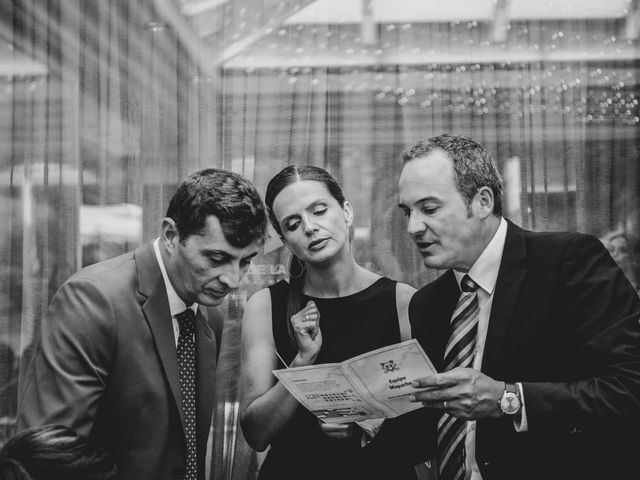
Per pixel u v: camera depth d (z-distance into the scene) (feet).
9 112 9.80
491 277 5.56
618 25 9.60
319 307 6.45
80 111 9.82
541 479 5.18
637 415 4.82
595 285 5.11
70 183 9.70
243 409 6.27
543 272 5.32
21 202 9.68
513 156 9.47
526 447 5.25
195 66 9.87
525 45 9.66
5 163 9.73
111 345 5.30
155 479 5.34
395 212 9.46
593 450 5.17
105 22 9.96
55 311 5.37
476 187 5.42
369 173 9.56
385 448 6.19
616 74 9.53
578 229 9.31
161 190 9.70
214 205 5.27
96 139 9.78
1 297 9.53
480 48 9.71
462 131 9.58
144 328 5.44
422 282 9.32
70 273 9.59
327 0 9.93
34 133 9.79
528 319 5.26
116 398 5.37
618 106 9.48
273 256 9.11
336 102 9.72
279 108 9.75
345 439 6.09
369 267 9.38
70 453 3.51
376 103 9.69
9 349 9.46
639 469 5.02
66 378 5.08
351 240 6.96
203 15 9.96
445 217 5.36
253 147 9.70
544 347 5.25
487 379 4.98
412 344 4.83
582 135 9.45
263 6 9.96
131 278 5.55
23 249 9.61
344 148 9.63
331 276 6.43
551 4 9.70
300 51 9.85
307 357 6.03
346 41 9.84
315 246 6.22
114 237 9.66
